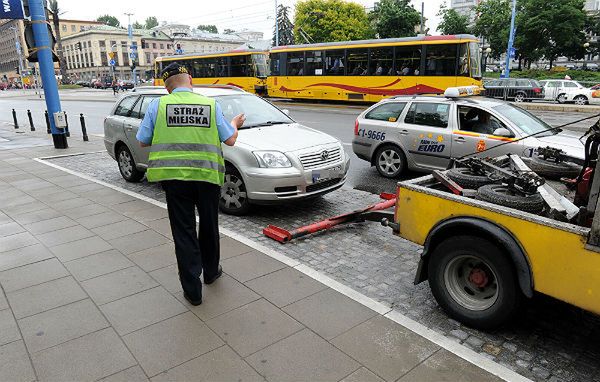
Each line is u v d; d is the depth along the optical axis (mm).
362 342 3182
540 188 3488
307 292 3887
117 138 7703
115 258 4594
